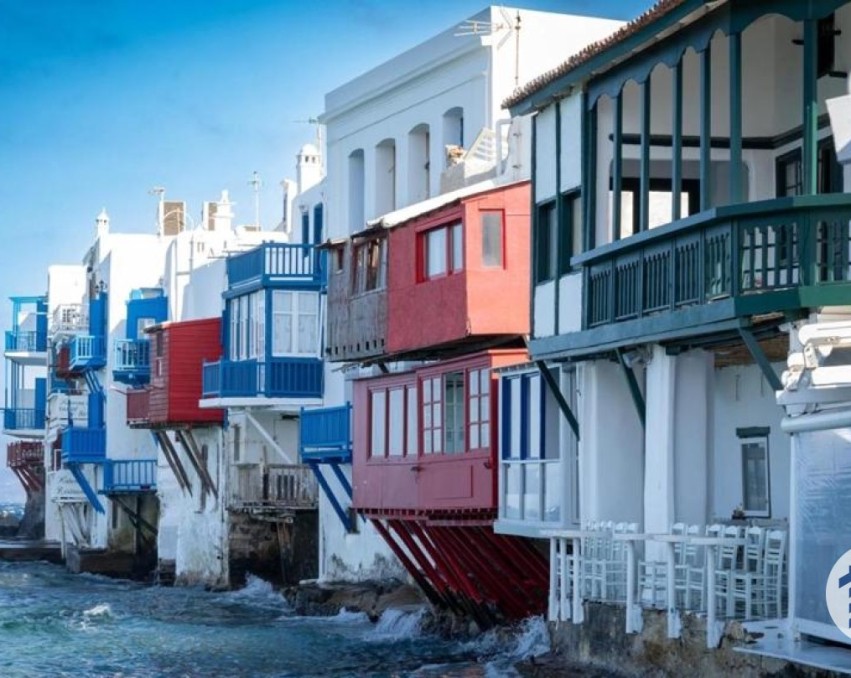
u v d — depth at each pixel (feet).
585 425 102.63
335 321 144.46
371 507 135.95
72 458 254.06
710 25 85.15
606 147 100.27
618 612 88.38
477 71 142.41
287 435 190.60
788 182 96.02
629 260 93.20
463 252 121.08
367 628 145.38
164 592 201.57
